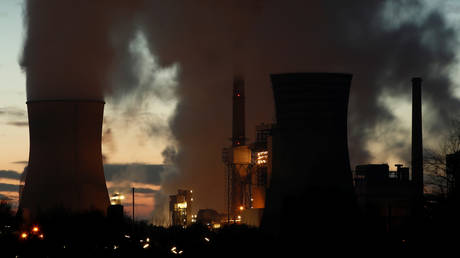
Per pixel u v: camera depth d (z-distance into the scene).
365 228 79.56
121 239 72.25
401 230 76.38
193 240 74.88
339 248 75.81
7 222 81.56
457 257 47.69
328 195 81.50
